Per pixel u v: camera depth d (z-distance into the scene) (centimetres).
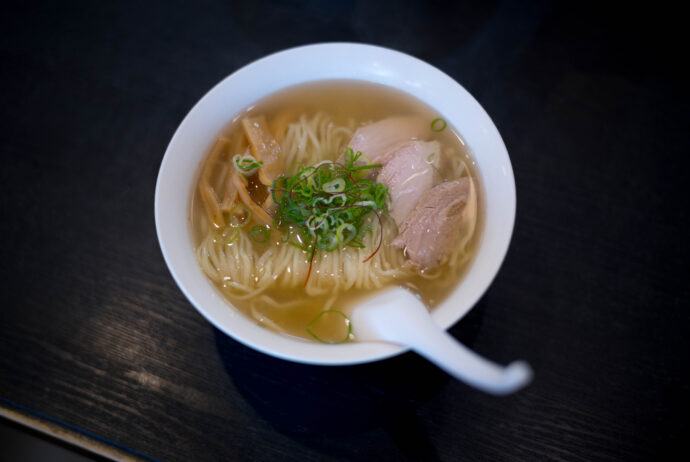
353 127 49
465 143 45
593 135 50
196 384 42
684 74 53
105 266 46
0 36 55
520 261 45
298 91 48
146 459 40
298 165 47
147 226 47
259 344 36
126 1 56
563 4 56
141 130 50
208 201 44
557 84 52
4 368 42
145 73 53
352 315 41
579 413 41
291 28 55
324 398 41
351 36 54
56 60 53
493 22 55
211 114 44
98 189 48
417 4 56
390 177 45
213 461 39
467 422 40
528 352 43
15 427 41
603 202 47
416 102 47
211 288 40
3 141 50
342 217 43
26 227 47
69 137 50
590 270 45
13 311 44
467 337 43
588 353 43
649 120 51
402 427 40
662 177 48
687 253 46
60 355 43
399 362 42
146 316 44
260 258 44
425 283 42
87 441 40
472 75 52
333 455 40
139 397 41
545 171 49
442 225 43
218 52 54
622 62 53
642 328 43
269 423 40
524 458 40
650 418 41
